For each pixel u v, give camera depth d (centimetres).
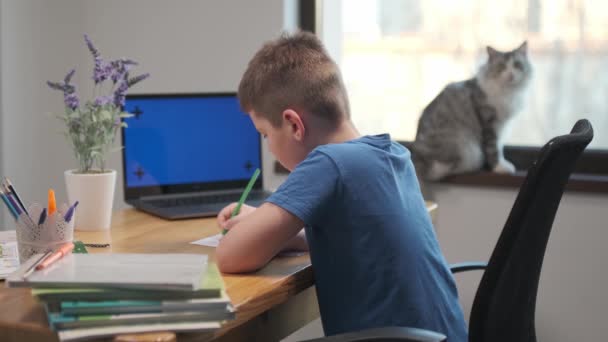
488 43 244
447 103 237
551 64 236
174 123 192
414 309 123
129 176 187
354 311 126
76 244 140
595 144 233
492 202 231
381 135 136
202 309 96
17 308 106
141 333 93
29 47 265
